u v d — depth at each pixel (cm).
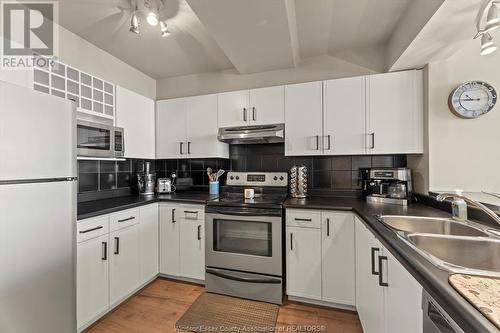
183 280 230
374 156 228
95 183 224
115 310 184
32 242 119
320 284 185
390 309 101
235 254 202
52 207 128
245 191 224
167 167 295
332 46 217
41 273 123
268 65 231
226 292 204
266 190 248
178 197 235
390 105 195
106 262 173
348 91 207
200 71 272
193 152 256
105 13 171
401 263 86
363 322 151
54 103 129
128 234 195
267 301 193
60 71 167
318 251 186
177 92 286
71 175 139
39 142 122
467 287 60
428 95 177
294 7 162
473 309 51
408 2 154
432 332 66
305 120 219
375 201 199
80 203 200
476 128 165
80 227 154
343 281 180
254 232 200
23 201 115
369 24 182
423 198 183
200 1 134
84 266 156
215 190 258
